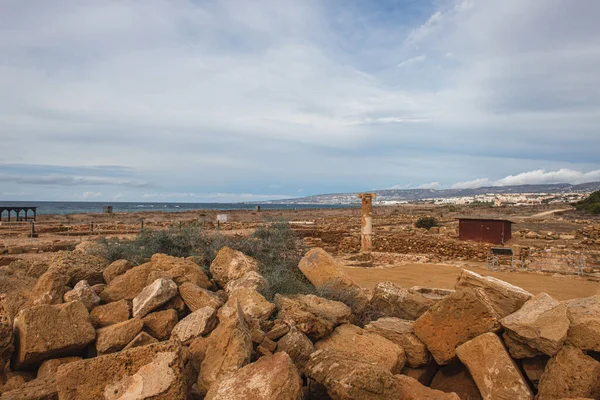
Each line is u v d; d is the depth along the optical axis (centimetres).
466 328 654
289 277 948
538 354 609
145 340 620
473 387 633
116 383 475
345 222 5041
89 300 727
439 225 4494
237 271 889
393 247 2780
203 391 532
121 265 873
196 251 1103
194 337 646
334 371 534
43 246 1959
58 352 591
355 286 950
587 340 572
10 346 571
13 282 862
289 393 463
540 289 1474
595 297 646
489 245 2395
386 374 526
